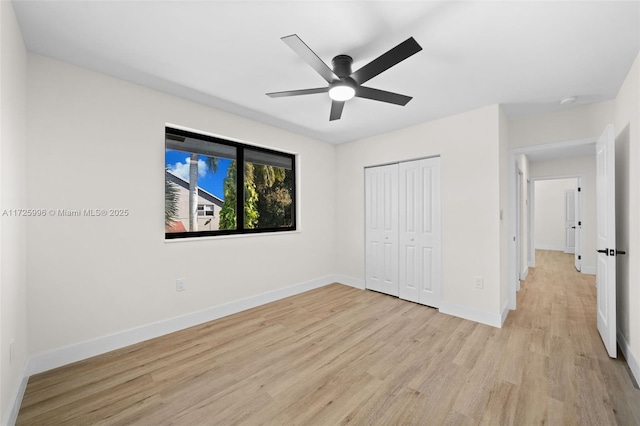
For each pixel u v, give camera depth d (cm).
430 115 313
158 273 256
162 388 180
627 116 220
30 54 192
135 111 241
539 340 245
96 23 163
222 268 304
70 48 189
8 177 150
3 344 140
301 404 166
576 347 231
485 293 287
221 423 151
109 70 219
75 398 170
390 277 383
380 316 304
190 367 204
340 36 173
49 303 199
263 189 371
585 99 266
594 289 403
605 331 232
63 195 206
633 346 198
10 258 154
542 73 218
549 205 787
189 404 165
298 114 313
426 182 342
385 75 222
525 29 165
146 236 248
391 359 215
